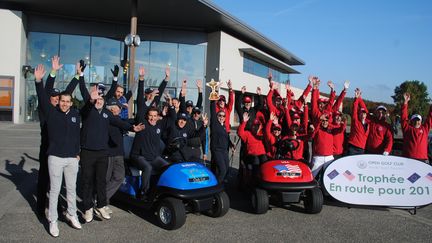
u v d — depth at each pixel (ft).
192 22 88.07
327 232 17.30
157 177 18.19
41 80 15.42
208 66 94.53
